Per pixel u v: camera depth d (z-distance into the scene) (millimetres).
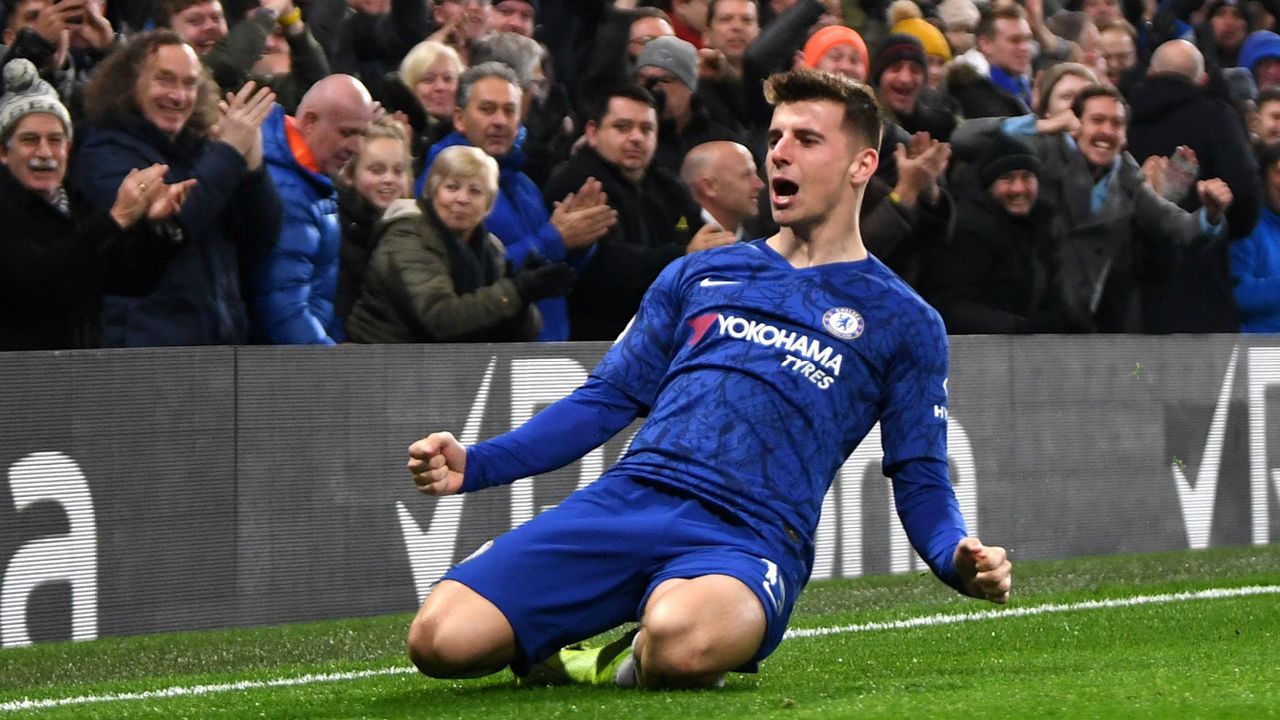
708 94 24188
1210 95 27531
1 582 18312
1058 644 16781
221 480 19672
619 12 23812
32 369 18391
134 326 19109
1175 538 26984
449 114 22188
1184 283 27156
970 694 11266
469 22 23234
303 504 20250
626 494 12008
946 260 24656
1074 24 28516
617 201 22266
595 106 22922
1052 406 25688
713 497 11844
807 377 12109
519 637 11508
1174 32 30094
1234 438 27609
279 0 21047
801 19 24656
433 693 12508
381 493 20766
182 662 18141
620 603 11828
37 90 18250
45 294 18453
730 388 12086
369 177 20844
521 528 11867
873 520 24188
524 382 21656
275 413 20000
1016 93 26672
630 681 11719
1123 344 26312
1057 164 25500
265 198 19641
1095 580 24125
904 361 12383
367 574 20734
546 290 21094
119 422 18969
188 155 19328
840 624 19016
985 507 25094
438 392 21078
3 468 18281
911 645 17031
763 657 11867
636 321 12828
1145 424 26609
